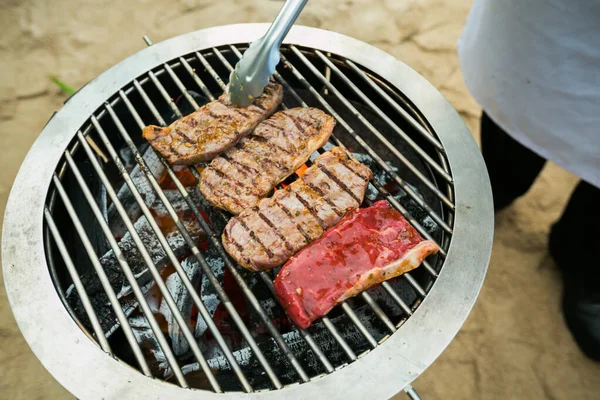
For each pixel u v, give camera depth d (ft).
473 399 2.86
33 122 3.63
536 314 3.05
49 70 3.82
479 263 2.06
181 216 2.50
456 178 2.22
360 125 2.80
